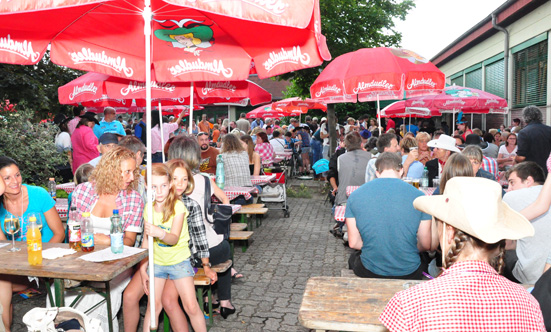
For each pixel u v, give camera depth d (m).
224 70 4.34
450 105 9.31
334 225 8.07
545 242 3.28
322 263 6.05
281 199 9.02
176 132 11.79
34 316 2.53
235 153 7.13
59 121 11.59
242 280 5.38
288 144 15.55
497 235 1.51
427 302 1.52
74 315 2.68
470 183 1.62
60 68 13.62
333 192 7.51
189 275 3.48
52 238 4.01
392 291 2.72
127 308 3.64
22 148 9.34
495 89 17.70
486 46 18.61
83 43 4.14
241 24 3.87
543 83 13.30
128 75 4.46
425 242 3.27
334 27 12.20
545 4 12.80
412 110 13.31
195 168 4.08
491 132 12.08
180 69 4.45
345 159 6.57
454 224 1.60
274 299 4.79
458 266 1.57
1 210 3.92
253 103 6.58
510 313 1.48
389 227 3.22
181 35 4.38
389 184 3.33
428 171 6.38
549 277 1.92
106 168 3.58
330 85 6.24
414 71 5.98
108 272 2.86
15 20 3.64
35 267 2.96
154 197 3.28
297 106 16.95
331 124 13.67
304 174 16.05
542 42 13.30
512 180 3.74
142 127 11.37
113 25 4.14
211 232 4.08
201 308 3.90
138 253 3.25
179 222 3.38
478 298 1.49
